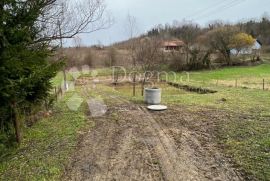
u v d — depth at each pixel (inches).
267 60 1695.4
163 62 1332.4
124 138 305.0
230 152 254.5
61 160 242.1
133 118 400.8
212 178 204.8
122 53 1344.7
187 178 205.9
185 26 1975.9
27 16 253.4
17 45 234.1
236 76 1153.4
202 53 1481.3
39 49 286.0
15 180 206.5
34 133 322.0
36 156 252.1
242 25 2197.3
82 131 334.0
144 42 1024.2
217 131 322.7
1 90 228.1
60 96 615.2
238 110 437.7
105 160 242.7
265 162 227.9
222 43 1533.0
